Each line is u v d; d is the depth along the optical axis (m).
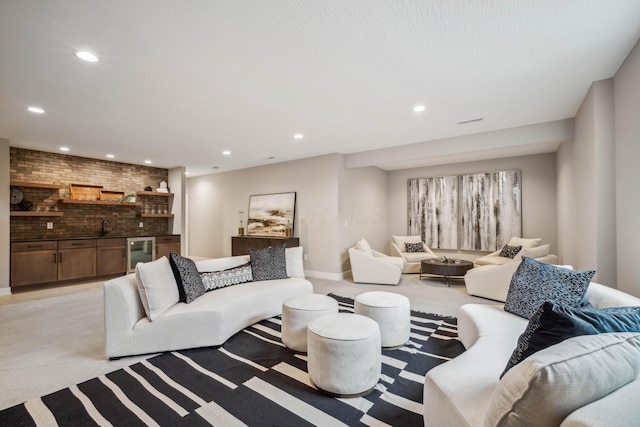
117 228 6.23
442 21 1.85
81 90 2.77
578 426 0.67
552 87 2.83
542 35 2.02
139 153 5.46
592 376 0.77
